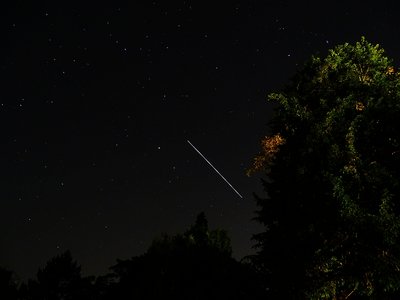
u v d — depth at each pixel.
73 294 25.91
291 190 13.30
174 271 20.70
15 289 25.91
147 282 20.83
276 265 13.49
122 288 22.41
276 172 14.02
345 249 12.14
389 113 12.84
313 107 14.25
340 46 14.59
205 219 24.64
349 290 13.22
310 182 12.84
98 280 25.59
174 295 19.84
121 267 22.81
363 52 14.41
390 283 11.52
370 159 12.73
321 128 13.03
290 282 13.16
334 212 12.33
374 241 11.83
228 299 18.34
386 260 11.66
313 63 14.64
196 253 21.14
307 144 13.06
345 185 12.27
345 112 13.37
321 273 12.67
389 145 12.93
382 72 14.27
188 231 23.25
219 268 19.91
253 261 14.09
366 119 12.96
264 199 14.17
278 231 13.54
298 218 13.09
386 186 12.17
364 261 11.88
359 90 13.80
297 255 13.09
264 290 15.84
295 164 13.40
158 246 22.06
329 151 12.59
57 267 26.11
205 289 19.48
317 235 12.66
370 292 11.98
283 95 14.51
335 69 14.24
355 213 11.77
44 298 25.66
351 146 12.34
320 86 14.29
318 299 12.75
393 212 11.99
